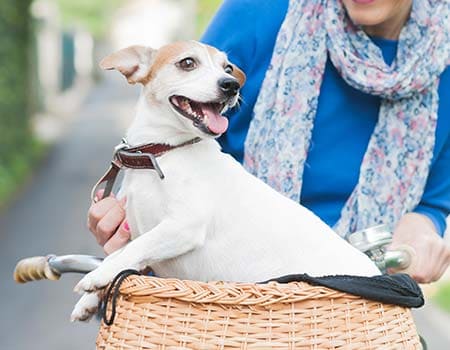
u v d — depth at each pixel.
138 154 2.85
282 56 3.36
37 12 25.66
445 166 3.47
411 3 3.29
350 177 3.37
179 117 2.91
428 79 3.26
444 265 3.18
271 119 3.34
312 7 3.36
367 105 3.38
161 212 2.84
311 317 2.46
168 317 2.46
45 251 11.05
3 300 8.63
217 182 2.88
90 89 39.59
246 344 2.42
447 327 8.24
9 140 16.75
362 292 2.49
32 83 22.14
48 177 17.34
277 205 2.92
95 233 3.08
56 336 7.45
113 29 54.75
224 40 3.46
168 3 57.31
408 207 3.35
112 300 2.52
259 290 2.44
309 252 2.85
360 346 2.48
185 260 2.88
